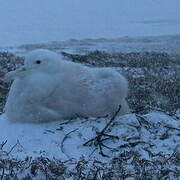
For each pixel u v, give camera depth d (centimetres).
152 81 675
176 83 661
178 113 489
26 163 315
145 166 322
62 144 347
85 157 336
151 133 370
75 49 1094
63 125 370
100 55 920
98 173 309
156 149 354
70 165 321
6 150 342
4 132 364
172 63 896
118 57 921
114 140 354
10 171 306
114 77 388
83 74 382
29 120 371
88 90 379
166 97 584
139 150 346
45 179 304
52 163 314
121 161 328
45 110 368
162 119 393
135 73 755
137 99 546
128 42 1220
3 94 548
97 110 384
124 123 371
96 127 364
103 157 339
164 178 310
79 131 359
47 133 361
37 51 373
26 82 369
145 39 1263
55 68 371
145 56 954
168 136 369
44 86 364
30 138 356
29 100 366
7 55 872
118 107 391
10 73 372
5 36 1258
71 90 372
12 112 374
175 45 1184
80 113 380
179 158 337
